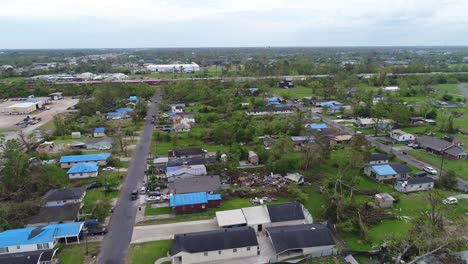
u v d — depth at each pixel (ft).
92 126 388.78
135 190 227.20
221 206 209.87
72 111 482.69
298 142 320.70
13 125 406.62
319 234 165.68
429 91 595.88
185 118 404.57
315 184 240.73
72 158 273.33
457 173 261.24
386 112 395.96
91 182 243.60
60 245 167.94
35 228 172.76
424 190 232.53
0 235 165.27
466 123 404.57
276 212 185.98
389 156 288.71
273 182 241.76
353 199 203.92
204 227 185.68
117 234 178.70
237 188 232.12
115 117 432.66
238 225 179.22
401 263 149.59
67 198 207.82
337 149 313.94
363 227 173.06
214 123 391.86
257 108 461.78
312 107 496.23
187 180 230.27
